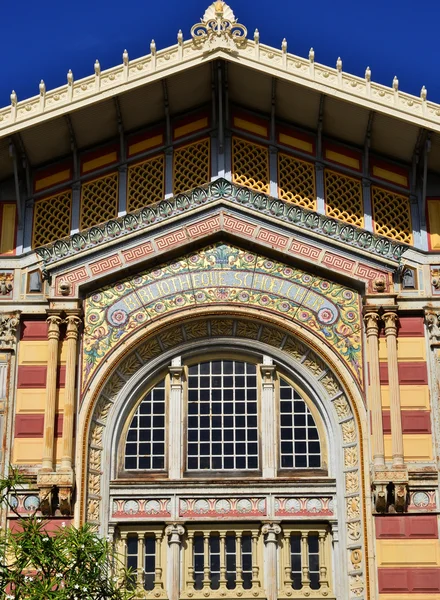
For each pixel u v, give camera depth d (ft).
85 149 103.71
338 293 99.50
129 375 98.78
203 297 99.35
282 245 100.07
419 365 97.19
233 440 97.71
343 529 94.02
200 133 103.55
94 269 99.45
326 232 100.22
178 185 102.47
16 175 101.45
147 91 99.40
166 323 98.43
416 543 92.02
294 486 95.61
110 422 97.19
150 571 94.07
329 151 103.65
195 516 94.99
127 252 99.96
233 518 94.84
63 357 97.35
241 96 102.78
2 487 82.07
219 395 99.04
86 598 78.64
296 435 97.81
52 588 82.74
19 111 96.84
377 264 99.45
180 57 97.81
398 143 101.50
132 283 99.91
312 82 97.60
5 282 99.86
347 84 97.86
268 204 100.83
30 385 96.94
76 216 101.96
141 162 103.24
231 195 101.09
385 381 96.43
